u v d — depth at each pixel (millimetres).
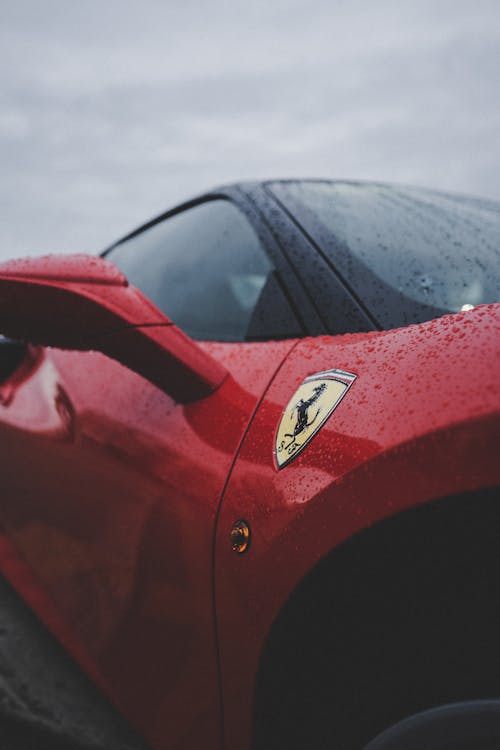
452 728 749
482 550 736
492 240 1252
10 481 1671
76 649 1330
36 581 1521
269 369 1025
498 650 734
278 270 1185
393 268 1122
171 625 1048
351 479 789
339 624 813
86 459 1287
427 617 764
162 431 1112
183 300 1441
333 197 1407
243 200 1424
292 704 866
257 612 882
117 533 1186
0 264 1070
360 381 863
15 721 1366
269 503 876
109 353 1073
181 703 1039
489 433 713
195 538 987
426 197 1522
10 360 1827
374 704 793
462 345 802
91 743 1310
